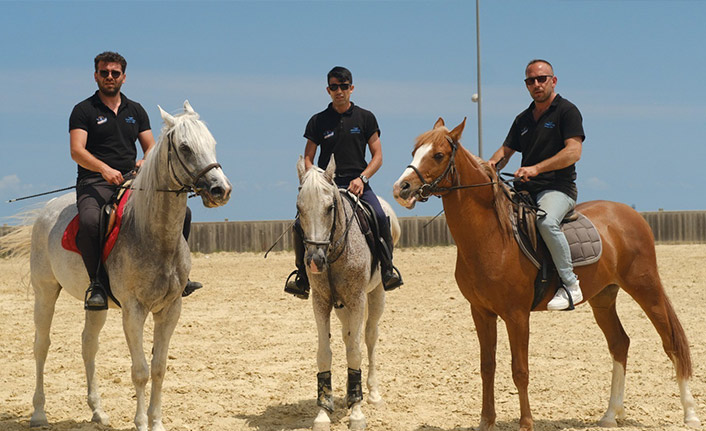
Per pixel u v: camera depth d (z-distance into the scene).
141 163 6.47
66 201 6.94
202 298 15.12
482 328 6.22
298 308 13.87
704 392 7.54
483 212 5.92
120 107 6.88
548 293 6.15
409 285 16.80
